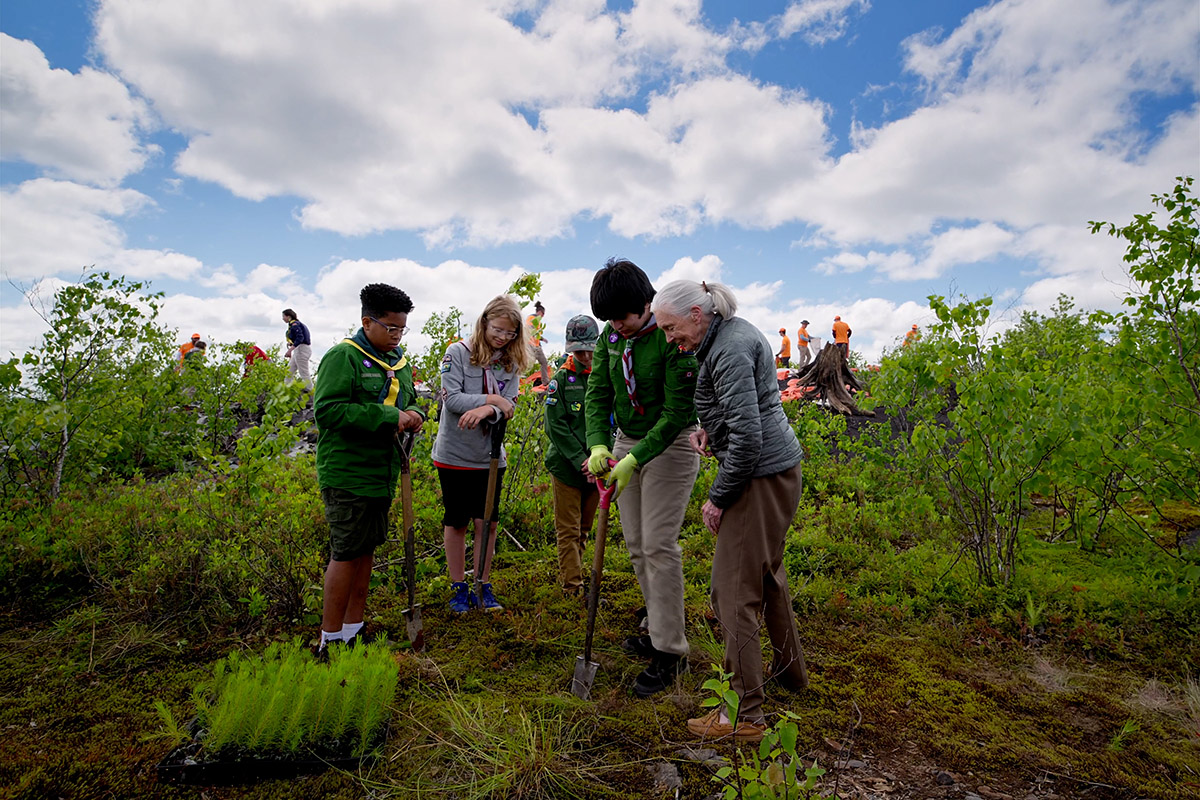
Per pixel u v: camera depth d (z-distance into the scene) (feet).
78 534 14.52
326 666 8.86
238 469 15.29
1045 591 13.74
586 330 13.03
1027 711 9.79
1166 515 18.39
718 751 8.34
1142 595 13.47
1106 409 14.06
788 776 6.13
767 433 8.52
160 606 12.22
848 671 10.82
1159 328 13.47
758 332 8.60
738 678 8.48
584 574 14.73
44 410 12.14
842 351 38.17
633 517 10.41
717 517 8.64
